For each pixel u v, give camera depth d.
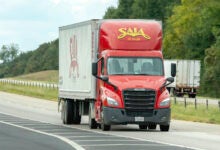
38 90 112.88
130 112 38.19
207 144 30.41
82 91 42.81
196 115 57.72
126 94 38.12
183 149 27.39
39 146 28.61
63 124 46.91
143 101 38.22
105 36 40.12
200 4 146.12
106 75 38.91
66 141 31.17
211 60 129.50
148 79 38.81
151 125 41.41
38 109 70.94
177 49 151.62
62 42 48.38
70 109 46.69
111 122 38.12
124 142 30.62
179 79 105.50
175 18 150.88
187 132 38.81
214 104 73.44
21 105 79.56
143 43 39.88
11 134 36.22
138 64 39.38
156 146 28.59
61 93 47.94
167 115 38.53
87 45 42.00
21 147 28.17
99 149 27.05
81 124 47.16
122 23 40.38
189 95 106.25
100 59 40.06
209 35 142.00
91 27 41.19
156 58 39.62
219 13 136.25
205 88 129.12
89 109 42.09
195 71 105.50
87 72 41.84
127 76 38.94
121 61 39.28
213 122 50.09
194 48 144.75
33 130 39.66
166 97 38.59
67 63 46.88
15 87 128.62
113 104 38.03
